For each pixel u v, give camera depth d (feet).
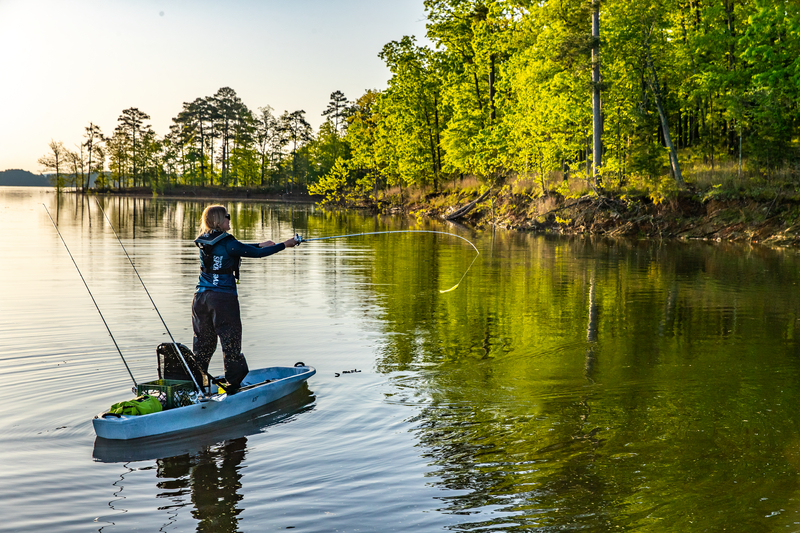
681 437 16.76
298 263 58.08
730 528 12.12
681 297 39.81
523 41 117.29
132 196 331.16
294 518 12.42
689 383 21.80
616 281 46.78
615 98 98.17
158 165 389.19
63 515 12.48
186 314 32.91
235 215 148.36
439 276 49.39
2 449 15.72
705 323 32.07
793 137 87.30
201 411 17.61
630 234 90.38
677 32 107.14
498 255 65.10
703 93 91.56
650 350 26.50
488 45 127.65
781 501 13.17
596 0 91.81
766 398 20.15
